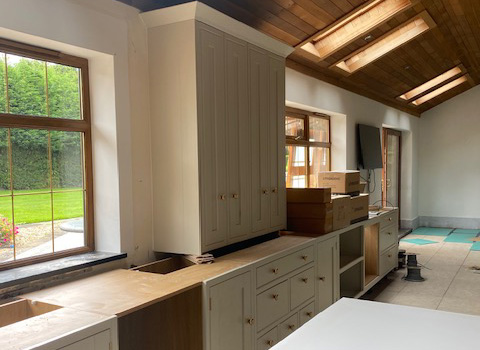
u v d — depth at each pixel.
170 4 2.77
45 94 2.28
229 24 2.75
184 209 2.61
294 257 3.04
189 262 2.66
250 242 3.39
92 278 2.22
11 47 2.09
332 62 4.77
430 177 9.45
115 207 2.50
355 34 4.20
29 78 2.20
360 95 6.17
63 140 2.38
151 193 2.72
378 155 6.74
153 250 2.73
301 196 3.65
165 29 2.61
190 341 2.20
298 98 4.49
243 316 2.47
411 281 5.21
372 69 5.54
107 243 2.53
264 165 3.22
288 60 4.27
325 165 5.66
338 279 3.81
